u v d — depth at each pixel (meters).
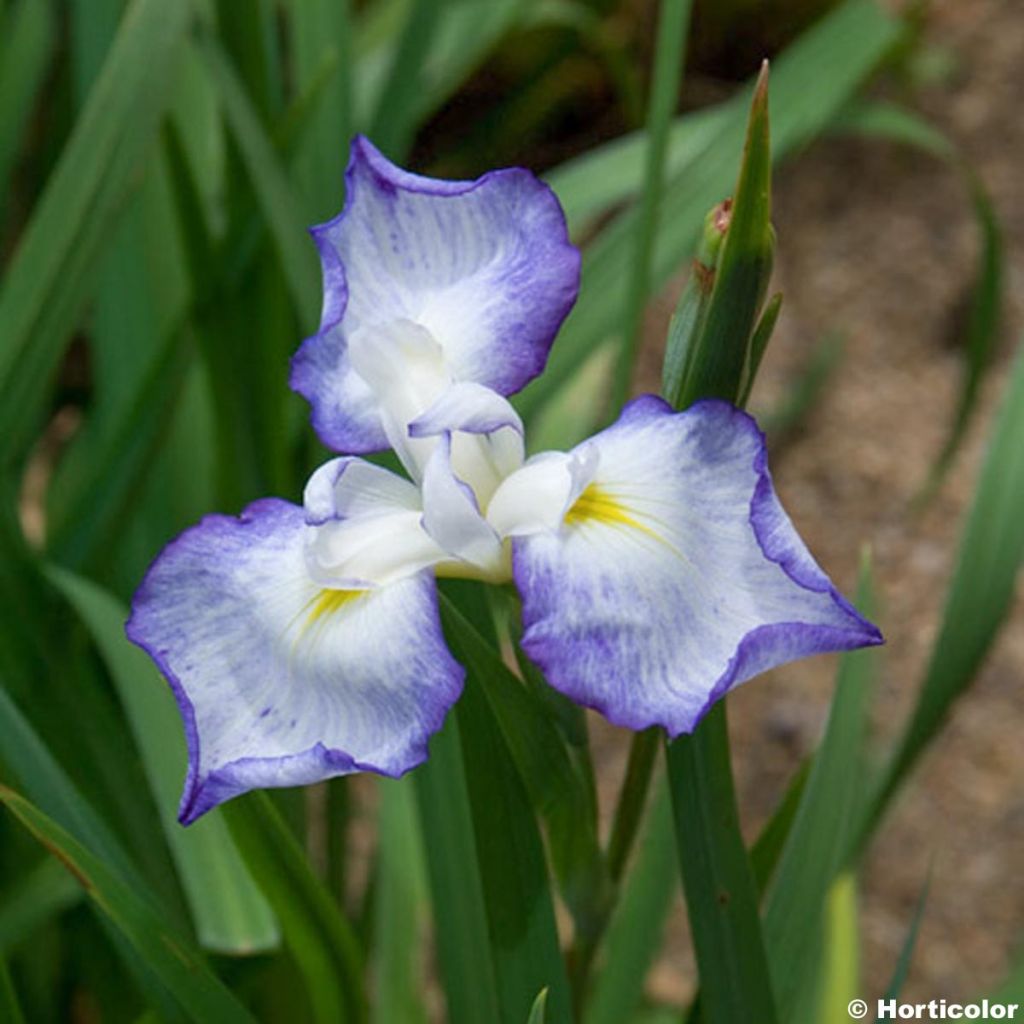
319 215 0.82
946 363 1.56
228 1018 0.64
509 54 1.69
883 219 1.66
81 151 0.77
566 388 1.05
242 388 0.83
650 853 0.80
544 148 1.76
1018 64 1.75
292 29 0.88
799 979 0.68
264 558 0.59
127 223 0.89
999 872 1.24
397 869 0.88
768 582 0.56
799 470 1.49
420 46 0.93
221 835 0.70
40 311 0.77
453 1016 0.70
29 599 0.77
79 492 0.83
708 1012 0.63
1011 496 0.70
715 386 0.58
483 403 0.58
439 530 0.57
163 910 0.70
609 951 0.81
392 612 0.57
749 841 1.25
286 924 0.69
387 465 0.68
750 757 1.33
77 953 0.85
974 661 0.70
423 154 1.74
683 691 0.55
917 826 1.27
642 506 0.57
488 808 0.62
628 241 0.84
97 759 0.78
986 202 0.99
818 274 1.64
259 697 0.57
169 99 0.78
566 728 0.61
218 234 0.92
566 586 0.56
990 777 1.29
